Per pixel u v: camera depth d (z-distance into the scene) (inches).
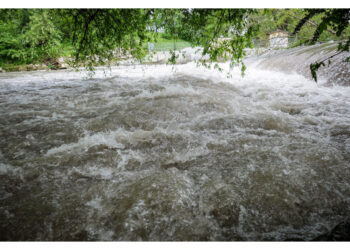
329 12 74.4
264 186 71.1
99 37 180.9
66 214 63.4
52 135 118.4
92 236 57.2
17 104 180.2
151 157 93.9
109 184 76.5
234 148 97.7
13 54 647.1
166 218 61.0
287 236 56.4
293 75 273.4
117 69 473.7
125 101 177.0
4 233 58.1
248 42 111.8
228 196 67.8
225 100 170.9
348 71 203.3
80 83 288.4
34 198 70.6
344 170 77.2
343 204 65.2
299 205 64.8
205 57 537.0
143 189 71.2
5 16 178.5
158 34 154.5
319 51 274.7
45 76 405.1
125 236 56.9
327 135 111.6
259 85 237.6
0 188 75.0
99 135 115.0
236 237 56.8
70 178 81.0
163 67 494.9
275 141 102.5
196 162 89.4
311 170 77.7
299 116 140.5
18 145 107.7
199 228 58.7
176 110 146.0
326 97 175.0
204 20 112.8
